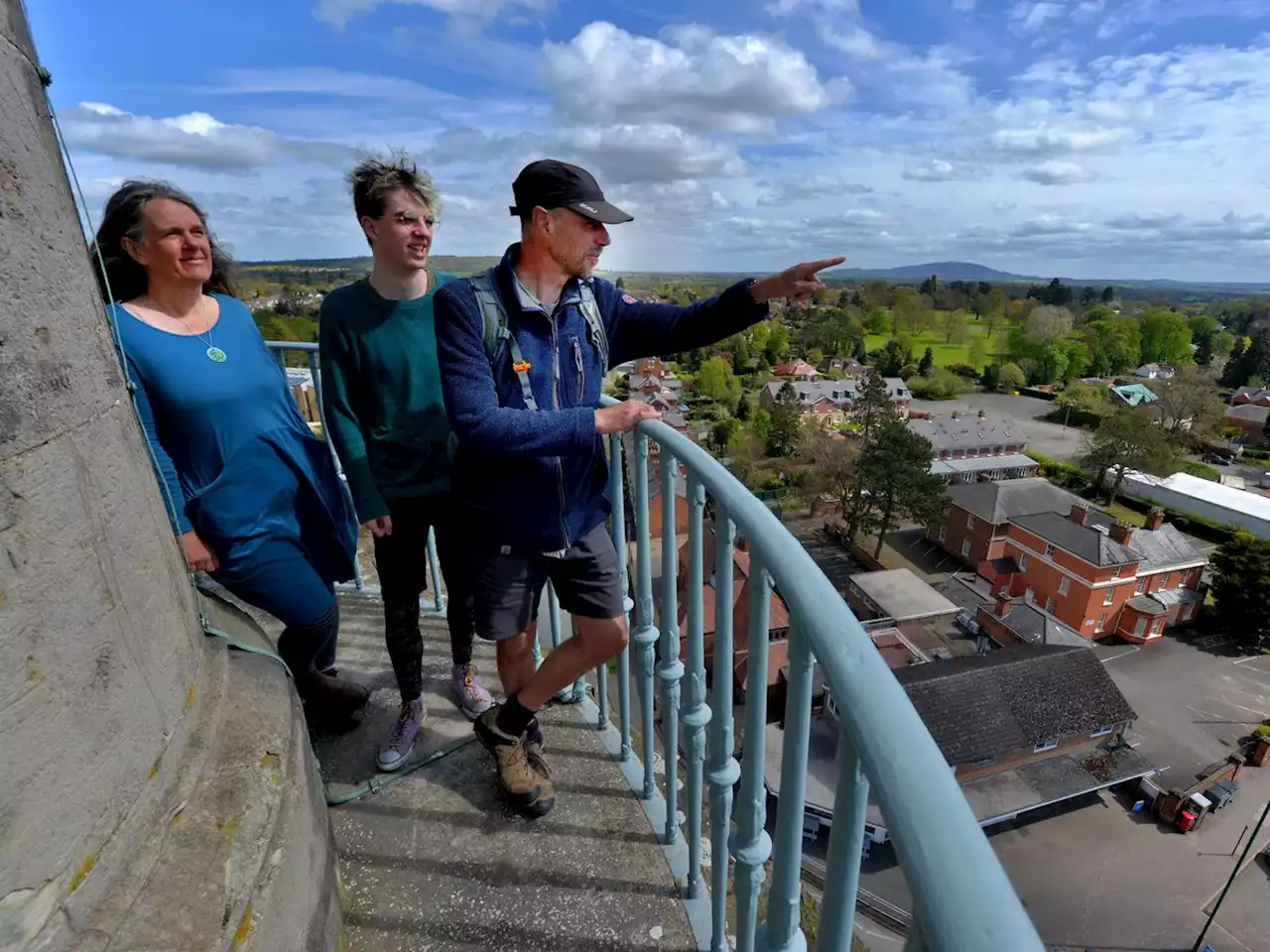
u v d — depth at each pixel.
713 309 1.74
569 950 1.60
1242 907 14.70
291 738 1.30
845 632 0.73
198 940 0.92
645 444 1.60
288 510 1.83
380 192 1.68
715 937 1.49
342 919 1.60
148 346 1.57
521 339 1.43
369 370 1.82
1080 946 14.16
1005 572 28.11
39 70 0.93
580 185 1.36
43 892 0.82
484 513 1.56
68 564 0.87
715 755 1.34
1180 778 18.16
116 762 0.94
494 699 2.42
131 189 1.55
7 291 0.79
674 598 1.59
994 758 16.81
